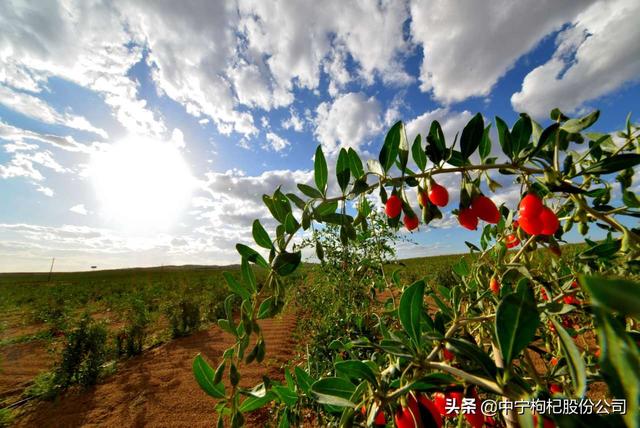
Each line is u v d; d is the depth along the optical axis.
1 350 8.48
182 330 9.75
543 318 1.29
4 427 4.72
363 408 1.00
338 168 1.17
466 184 1.11
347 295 3.88
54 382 5.70
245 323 1.01
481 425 0.89
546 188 0.99
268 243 1.13
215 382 1.02
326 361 3.61
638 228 1.17
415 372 0.86
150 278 37.88
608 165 0.93
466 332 1.27
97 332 6.41
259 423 4.26
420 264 19.53
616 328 0.41
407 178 1.10
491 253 1.69
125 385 5.85
